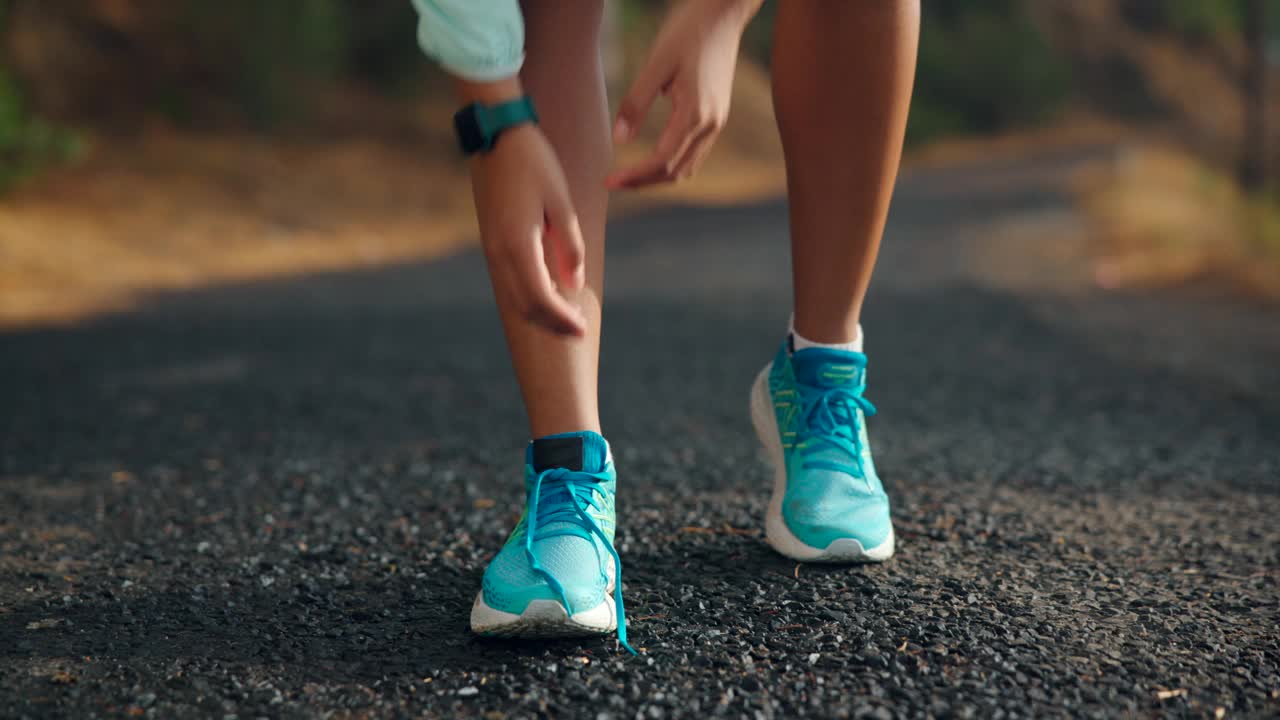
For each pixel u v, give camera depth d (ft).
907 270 20.53
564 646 4.12
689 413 9.06
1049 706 3.66
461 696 3.73
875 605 4.52
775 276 20.08
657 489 6.48
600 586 4.14
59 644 4.19
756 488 6.50
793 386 5.05
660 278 19.89
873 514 4.97
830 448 5.01
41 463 7.32
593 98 4.21
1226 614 4.49
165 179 28.27
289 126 35.29
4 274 18.69
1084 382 10.23
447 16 3.46
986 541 5.43
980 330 13.55
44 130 24.08
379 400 9.61
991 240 26.86
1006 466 7.10
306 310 16.03
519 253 3.56
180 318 15.21
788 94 4.53
